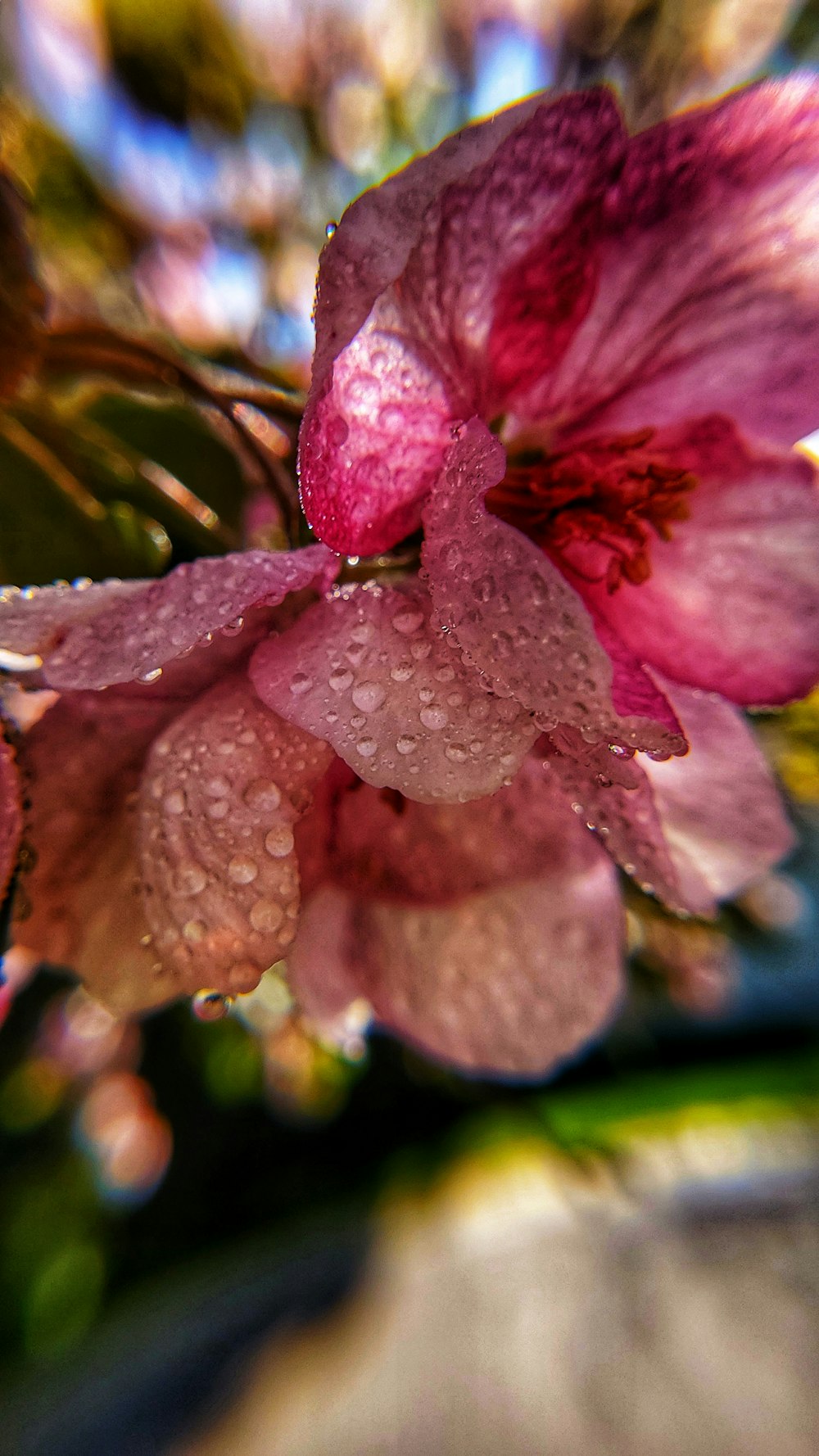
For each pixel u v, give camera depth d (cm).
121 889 5
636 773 5
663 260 5
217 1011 5
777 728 9
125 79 12
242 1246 23
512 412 6
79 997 13
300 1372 21
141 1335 21
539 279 5
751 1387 21
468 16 12
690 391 6
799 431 6
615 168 5
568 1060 7
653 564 6
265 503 8
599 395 6
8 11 10
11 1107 15
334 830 6
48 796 5
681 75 12
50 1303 20
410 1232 25
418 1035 7
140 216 12
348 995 7
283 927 5
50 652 5
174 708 5
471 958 7
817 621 6
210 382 6
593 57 12
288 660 5
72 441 7
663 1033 25
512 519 6
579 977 7
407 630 5
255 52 13
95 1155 16
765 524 6
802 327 6
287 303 12
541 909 6
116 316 11
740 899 10
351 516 5
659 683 6
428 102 13
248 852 5
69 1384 20
